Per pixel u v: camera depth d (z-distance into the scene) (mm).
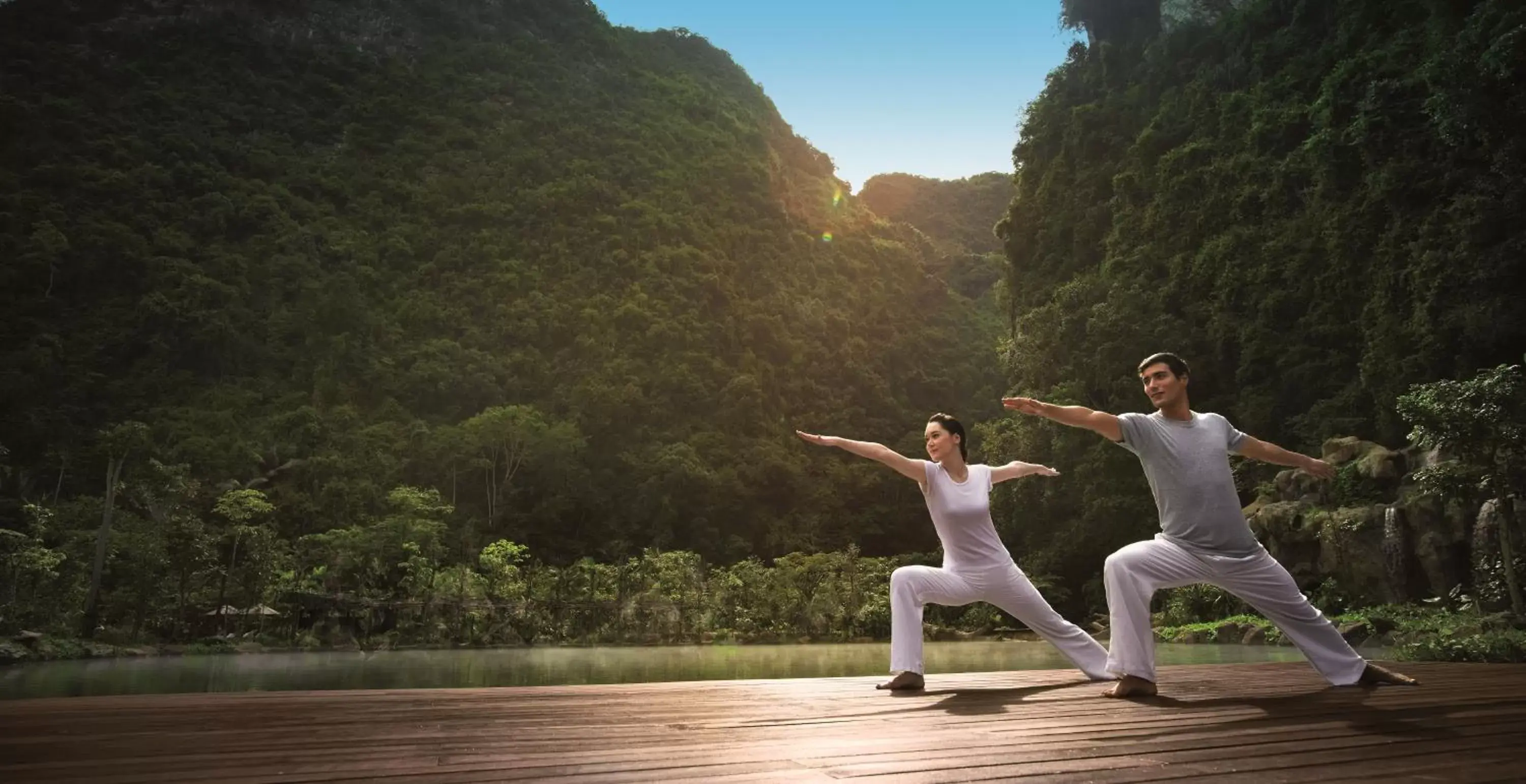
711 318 72312
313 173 80375
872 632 27781
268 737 2371
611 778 1795
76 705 3145
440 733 2453
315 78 92312
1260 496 24688
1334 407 28281
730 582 29234
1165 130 41469
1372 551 20109
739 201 91125
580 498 53094
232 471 45688
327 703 3230
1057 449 35281
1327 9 37594
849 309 83062
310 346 61781
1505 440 13984
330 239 72750
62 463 48594
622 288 73312
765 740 2301
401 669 11219
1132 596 3293
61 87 79938
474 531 44625
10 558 19500
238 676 10070
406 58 101188
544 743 2258
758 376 68125
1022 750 2117
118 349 58469
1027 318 41000
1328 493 22688
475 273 73312
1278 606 3396
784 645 22875
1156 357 3471
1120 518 32094
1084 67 50812
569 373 64062
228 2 97312
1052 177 47094
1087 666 3883
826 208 101812
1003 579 3799
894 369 79125
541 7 116812
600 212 81562
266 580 22984
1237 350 33531
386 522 32156
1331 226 29594
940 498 3812
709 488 53156
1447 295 24656
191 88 86750
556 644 23625
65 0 91438
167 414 53125
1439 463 17906
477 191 82125
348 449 50812
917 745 2209
